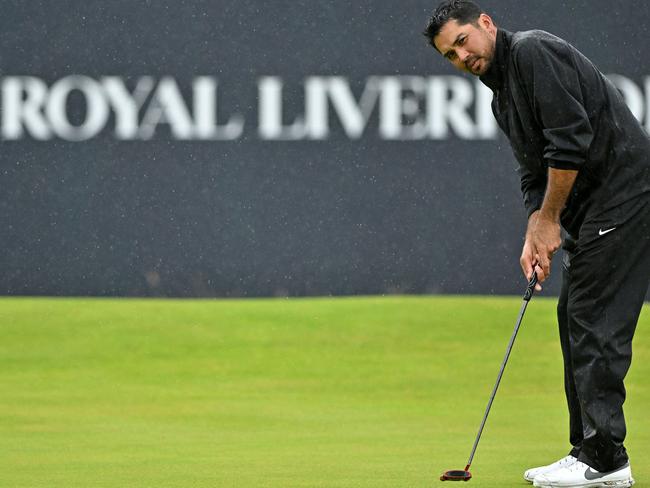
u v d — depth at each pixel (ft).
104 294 141.69
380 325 124.16
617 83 142.51
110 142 141.59
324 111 142.51
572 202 49.03
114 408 86.69
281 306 132.98
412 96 142.20
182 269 141.90
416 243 142.20
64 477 53.78
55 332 121.80
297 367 109.19
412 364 110.01
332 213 142.20
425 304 132.77
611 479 48.52
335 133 142.51
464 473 49.16
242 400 92.12
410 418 81.56
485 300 135.54
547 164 49.93
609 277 47.70
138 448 64.95
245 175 142.10
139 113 142.00
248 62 142.41
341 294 142.41
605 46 142.51
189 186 142.00
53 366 108.99
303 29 142.51
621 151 47.34
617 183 47.44
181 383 101.81
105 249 141.59
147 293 141.79
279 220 142.20
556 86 46.32
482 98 141.90
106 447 65.31
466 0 48.73
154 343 118.21
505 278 142.00
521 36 47.62
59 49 141.69
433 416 82.84
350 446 65.92
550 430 73.87
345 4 142.31
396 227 142.20
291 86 142.51
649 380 102.12
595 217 47.75
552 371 106.73
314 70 142.51
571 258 49.11
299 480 52.60
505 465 57.67
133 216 141.59
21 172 141.38
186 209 141.90
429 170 141.90
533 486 50.29
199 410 85.81
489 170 141.90
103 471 55.72
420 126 142.10
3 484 51.72
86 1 141.79
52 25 141.79
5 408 86.22
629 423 76.69
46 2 141.69
